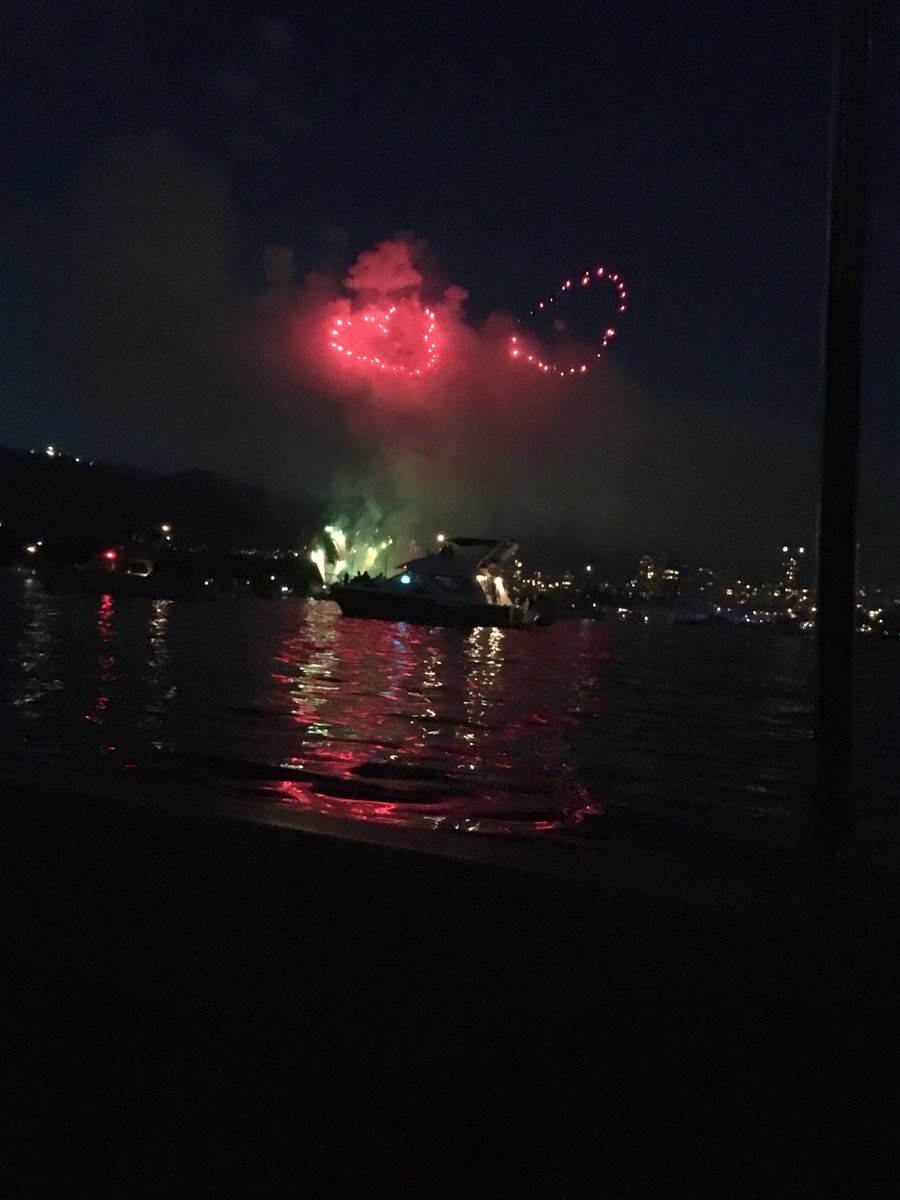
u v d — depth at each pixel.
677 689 25.98
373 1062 2.31
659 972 2.14
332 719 15.23
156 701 16.75
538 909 2.26
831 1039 1.98
